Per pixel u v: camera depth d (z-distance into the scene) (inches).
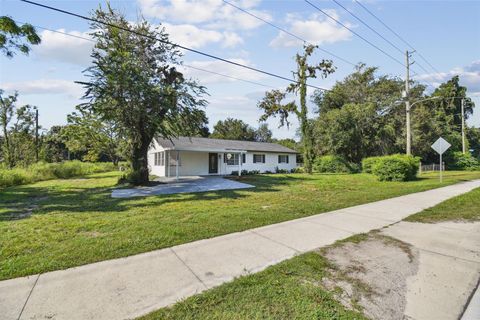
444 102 1558.8
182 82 596.1
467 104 1611.7
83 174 954.1
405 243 184.4
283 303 107.5
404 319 99.3
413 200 358.9
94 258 152.6
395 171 627.2
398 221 245.3
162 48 605.6
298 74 905.5
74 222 237.5
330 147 1072.2
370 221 244.7
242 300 109.5
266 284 123.0
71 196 411.2
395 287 123.1
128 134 570.3
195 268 140.9
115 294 114.0
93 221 240.1
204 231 206.8
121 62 502.6
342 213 278.4
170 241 183.2
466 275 136.1
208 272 136.3
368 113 1076.5
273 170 1041.5
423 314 102.7
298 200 364.2
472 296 116.1
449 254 164.4
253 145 1059.3
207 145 884.6
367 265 146.8
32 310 101.7
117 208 307.1
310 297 112.2
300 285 122.6
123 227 219.1
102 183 621.3
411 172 657.0
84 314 99.6
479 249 173.6
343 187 515.5
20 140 900.0
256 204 332.2
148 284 123.1
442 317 101.0
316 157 1111.0
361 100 1198.9
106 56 524.7
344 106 1107.9
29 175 665.0
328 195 410.9
